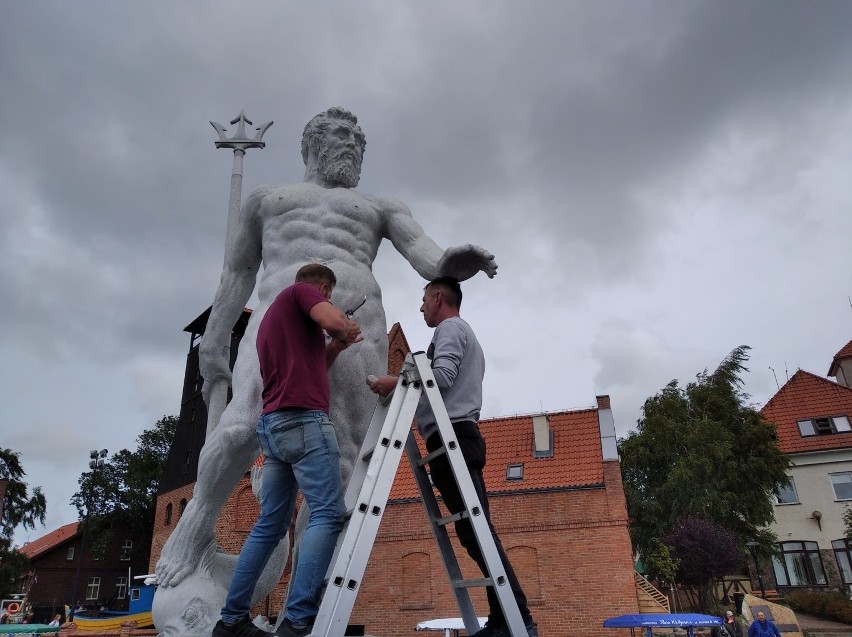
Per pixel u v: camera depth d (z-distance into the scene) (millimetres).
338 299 4234
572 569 20141
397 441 2580
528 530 20938
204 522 4180
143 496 45969
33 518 44094
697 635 23703
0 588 39625
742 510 28609
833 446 34094
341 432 4145
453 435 2707
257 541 2770
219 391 4855
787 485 31125
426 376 2756
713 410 31172
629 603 19297
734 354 33750
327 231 4438
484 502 3062
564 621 19609
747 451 29797
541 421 23828
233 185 11203
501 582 2537
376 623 20969
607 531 20312
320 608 2258
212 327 4840
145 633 10695
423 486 3145
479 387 3178
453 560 3061
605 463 21422
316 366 2898
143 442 46938
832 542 32500
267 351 2936
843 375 41594
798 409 36781
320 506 2658
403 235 4590
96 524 46031
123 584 52750
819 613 28375
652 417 31078
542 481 21938
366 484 2467
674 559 27188
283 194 4551
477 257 3631
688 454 29203
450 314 3412
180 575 4102
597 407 24734
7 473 44156
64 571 51688
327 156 4762
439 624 15930
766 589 32375
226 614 2705
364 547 2357
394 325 27781
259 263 4855
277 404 2801
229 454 4023
